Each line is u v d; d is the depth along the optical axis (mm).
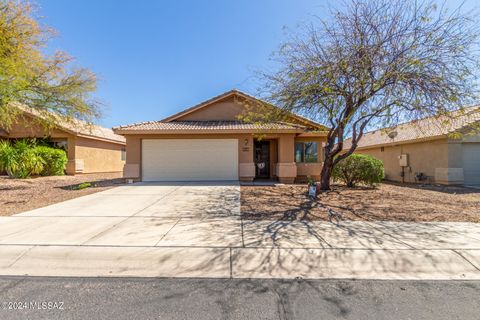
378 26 7836
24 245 4457
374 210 7312
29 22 10484
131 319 2670
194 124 15023
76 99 12789
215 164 14500
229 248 4391
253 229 5430
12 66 9695
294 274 3662
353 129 9805
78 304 2930
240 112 16281
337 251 4293
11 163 14977
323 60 8352
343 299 3055
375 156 20828
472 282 3488
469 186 13727
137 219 6242
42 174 16891
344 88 8242
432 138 14703
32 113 15320
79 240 4703
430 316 2748
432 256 4133
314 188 9445
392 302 3002
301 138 15305
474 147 14453
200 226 5641
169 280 3486
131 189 11312
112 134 24859
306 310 2840
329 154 10742
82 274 3646
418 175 16125
